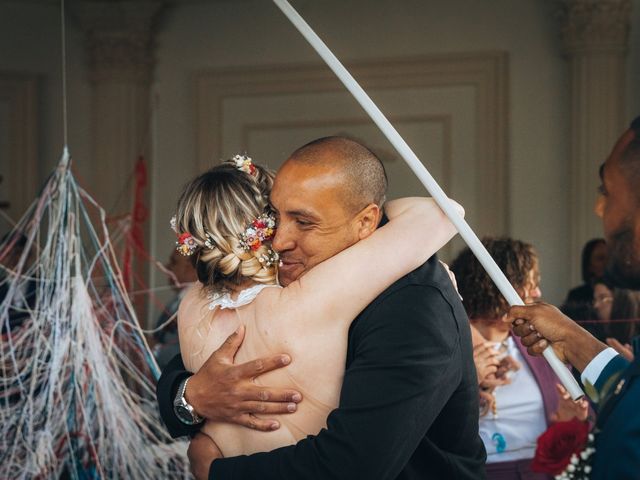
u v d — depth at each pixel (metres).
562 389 2.68
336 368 1.78
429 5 5.32
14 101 5.68
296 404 1.79
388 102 5.40
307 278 1.79
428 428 1.78
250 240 1.84
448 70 5.30
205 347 1.91
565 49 4.94
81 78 5.71
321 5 5.48
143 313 5.49
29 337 2.90
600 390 1.79
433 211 1.87
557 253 5.13
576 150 4.88
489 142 5.24
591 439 1.70
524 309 1.91
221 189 1.87
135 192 5.51
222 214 1.85
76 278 2.77
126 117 5.57
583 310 3.12
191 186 1.91
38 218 2.93
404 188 5.39
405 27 5.36
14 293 2.99
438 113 5.33
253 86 5.60
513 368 2.70
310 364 1.77
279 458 1.73
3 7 5.68
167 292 5.62
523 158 5.18
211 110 5.65
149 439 2.98
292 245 1.80
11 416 2.72
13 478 2.67
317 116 5.52
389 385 1.69
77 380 2.71
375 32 5.41
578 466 1.71
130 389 3.11
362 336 1.75
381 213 1.86
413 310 1.73
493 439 2.66
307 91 5.52
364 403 1.69
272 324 1.79
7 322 2.80
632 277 2.27
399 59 5.36
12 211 5.66
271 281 1.87
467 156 5.29
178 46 5.70
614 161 2.26
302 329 1.77
